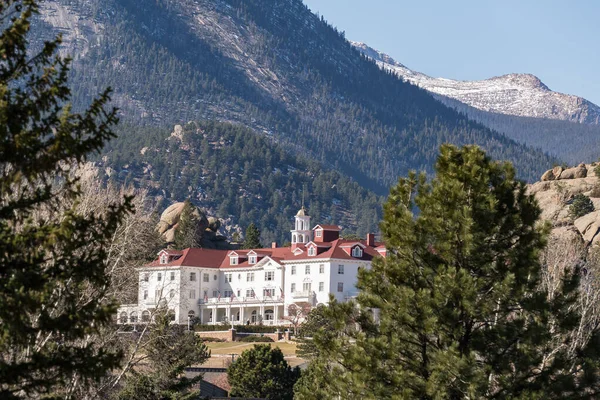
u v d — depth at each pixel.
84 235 37.12
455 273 69.19
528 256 70.69
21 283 34.69
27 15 36.47
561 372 68.69
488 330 69.38
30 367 35.62
